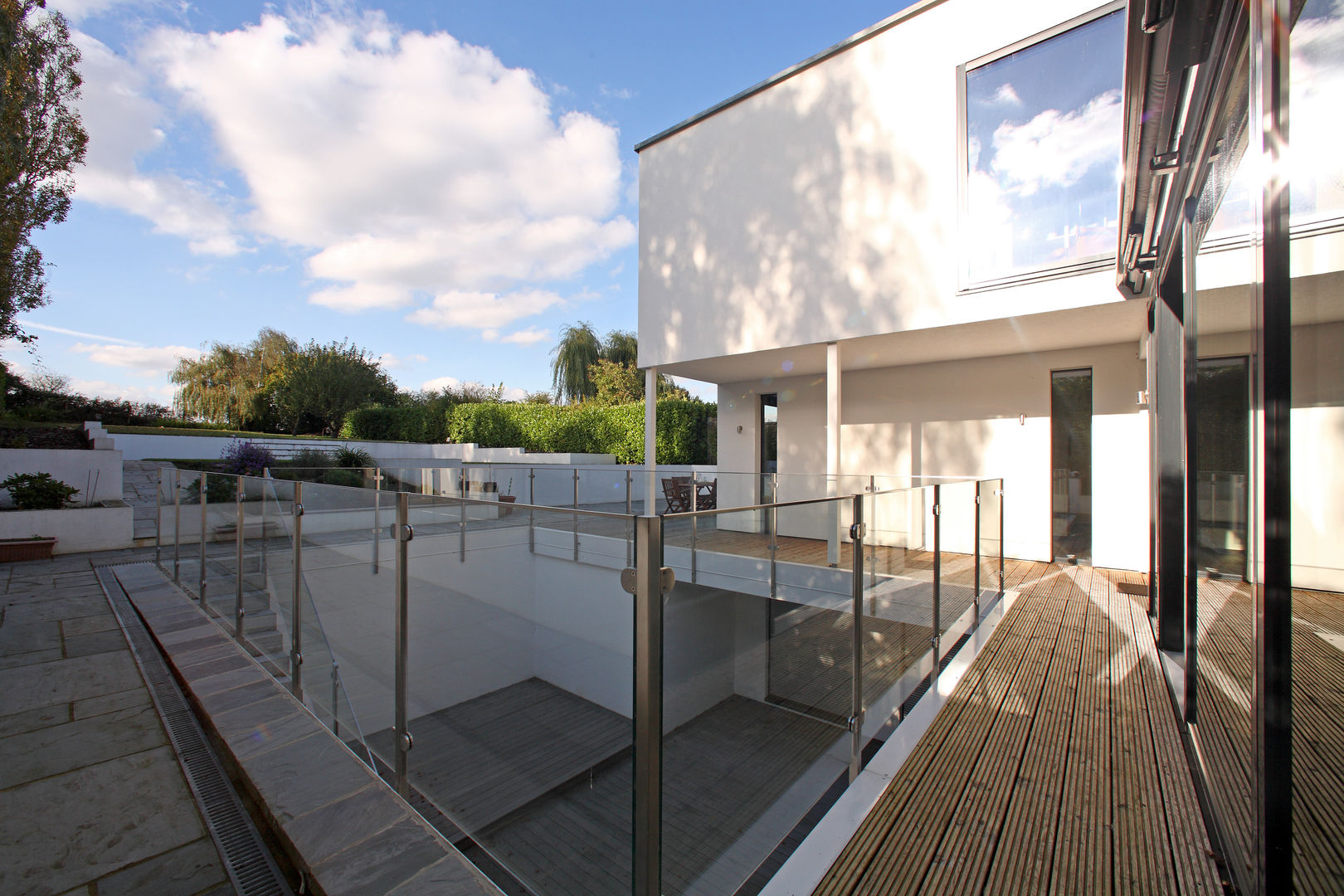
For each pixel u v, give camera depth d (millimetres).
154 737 2896
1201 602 2414
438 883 1757
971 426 7336
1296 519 1305
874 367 8094
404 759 2318
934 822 1968
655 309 8367
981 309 5562
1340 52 1179
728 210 7535
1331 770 1274
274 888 1908
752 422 9617
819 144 6703
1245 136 1826
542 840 1902
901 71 6086
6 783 2508
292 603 3305
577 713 1842
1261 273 1333
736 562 2123
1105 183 4965
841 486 6367
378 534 2416
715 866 1745
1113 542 6250
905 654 3191
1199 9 1623
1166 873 1722
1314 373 1281
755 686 2080
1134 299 4754
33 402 20266
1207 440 2342
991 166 5551
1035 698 2943
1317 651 1300
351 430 22578
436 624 2234
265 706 3049
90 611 5012
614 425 15414
